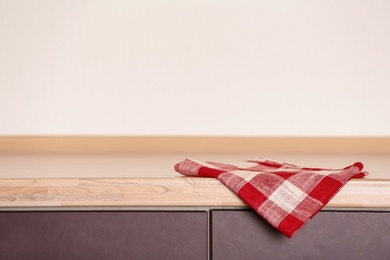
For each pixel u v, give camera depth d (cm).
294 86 275
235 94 275
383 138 275
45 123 271
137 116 274
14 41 269
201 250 131
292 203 122
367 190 131
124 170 170
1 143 269
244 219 130
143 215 131
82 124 272
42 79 271
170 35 272
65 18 270
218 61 274
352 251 130
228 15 273
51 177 142
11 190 132
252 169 141
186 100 274
